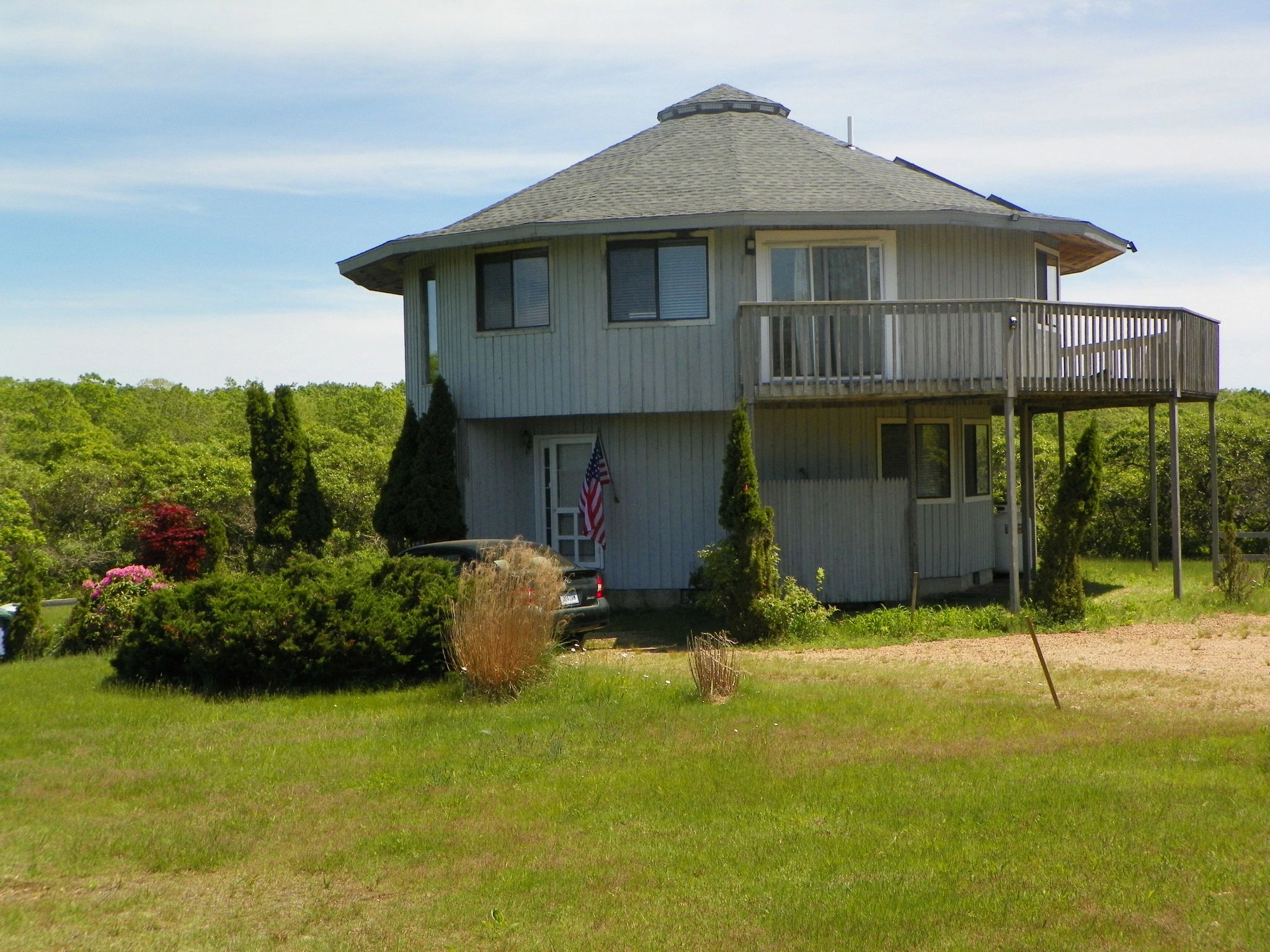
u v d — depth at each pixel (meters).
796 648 16.09
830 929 6.10
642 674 13.68
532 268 20.19
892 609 18.58
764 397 17.88
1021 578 23.36
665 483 20.28
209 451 41.12
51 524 36.75
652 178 20.64
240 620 14.00
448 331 21.19
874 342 17.83
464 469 20.91
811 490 18.73
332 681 14.07
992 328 17.59
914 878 6.77
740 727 10.77
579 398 19.84
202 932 6.58
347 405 61.03
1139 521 29.73
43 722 12.43
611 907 6.61
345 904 6.94
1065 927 6.00
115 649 19.23
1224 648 14.61
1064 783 8.49
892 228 19.67
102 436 54.50
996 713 11.06
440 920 6.57
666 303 19.48
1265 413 40.62
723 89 24.36
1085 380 18.19
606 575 20.53
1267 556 21.17
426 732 11.20
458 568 15.79
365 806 8.89
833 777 8.95
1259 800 7.95
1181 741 9.64
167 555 22.80
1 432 52.75
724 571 16.97
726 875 7.00
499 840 7.92
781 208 18.86
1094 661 14.04
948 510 21.19
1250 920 6.01
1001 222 19.11
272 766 10.23
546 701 12.28
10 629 19.69
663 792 8.80
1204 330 20.08
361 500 31.52
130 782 9.79
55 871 7.67
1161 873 6.67
